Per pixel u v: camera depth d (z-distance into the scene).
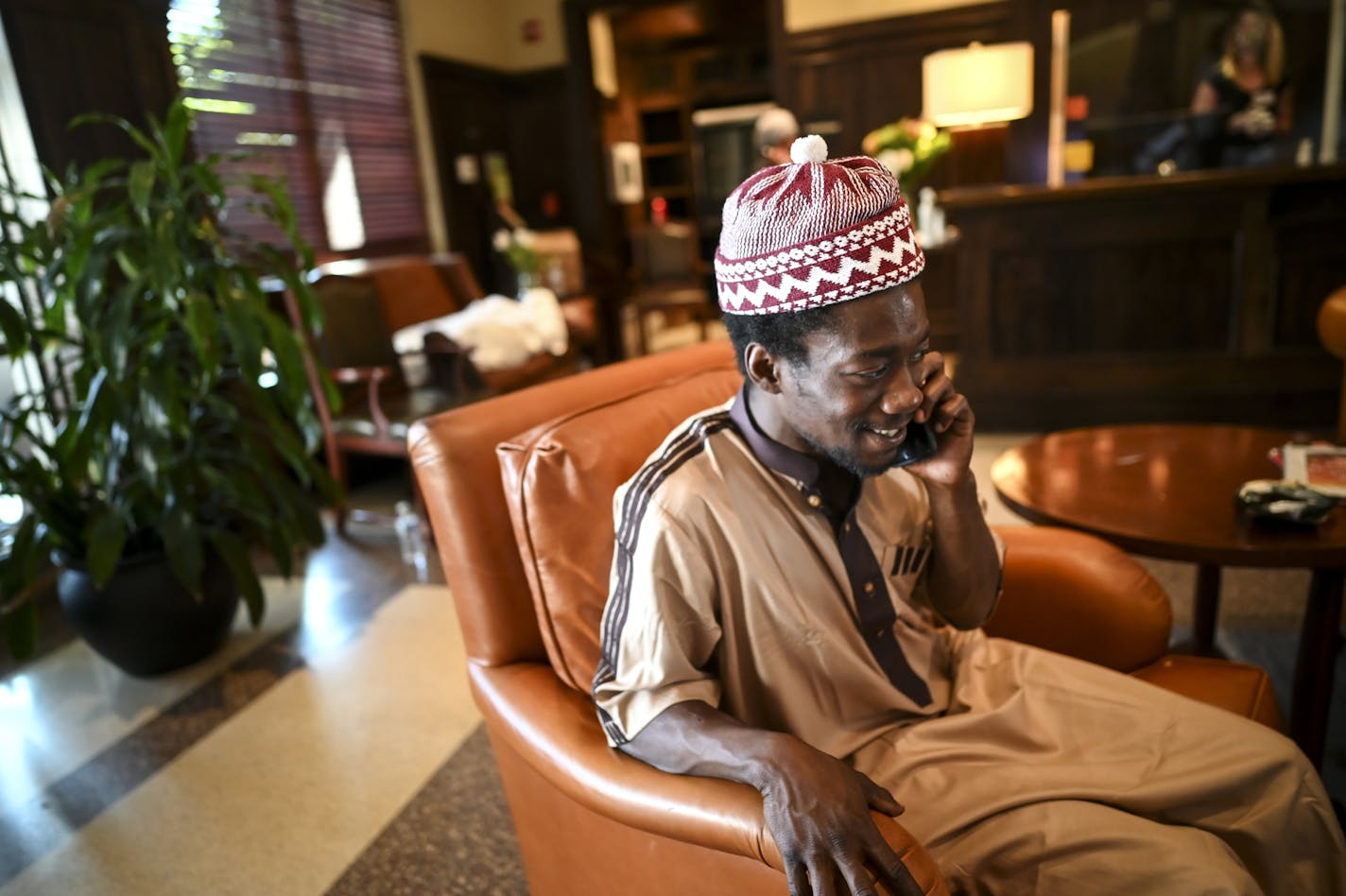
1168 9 5.07
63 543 2.14
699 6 6.74
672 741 0.78
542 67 6.26
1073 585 1.26
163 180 2.18
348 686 2.21
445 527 1.05
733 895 0.80
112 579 2.15
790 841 0.68
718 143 7.74
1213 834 0.84
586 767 0.86
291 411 2.43
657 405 1.14
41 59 2.90
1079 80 5.29
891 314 0.72
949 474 0.89
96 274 1.94
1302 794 0.87
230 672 2.32
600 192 6.41
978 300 3.77
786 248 0.71
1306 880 0.87
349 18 4.75
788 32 5.58
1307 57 5.00
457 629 2.49
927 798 0.88
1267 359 3.50
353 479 3.96
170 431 2.12
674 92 8.02
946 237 4.59
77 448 2.05
